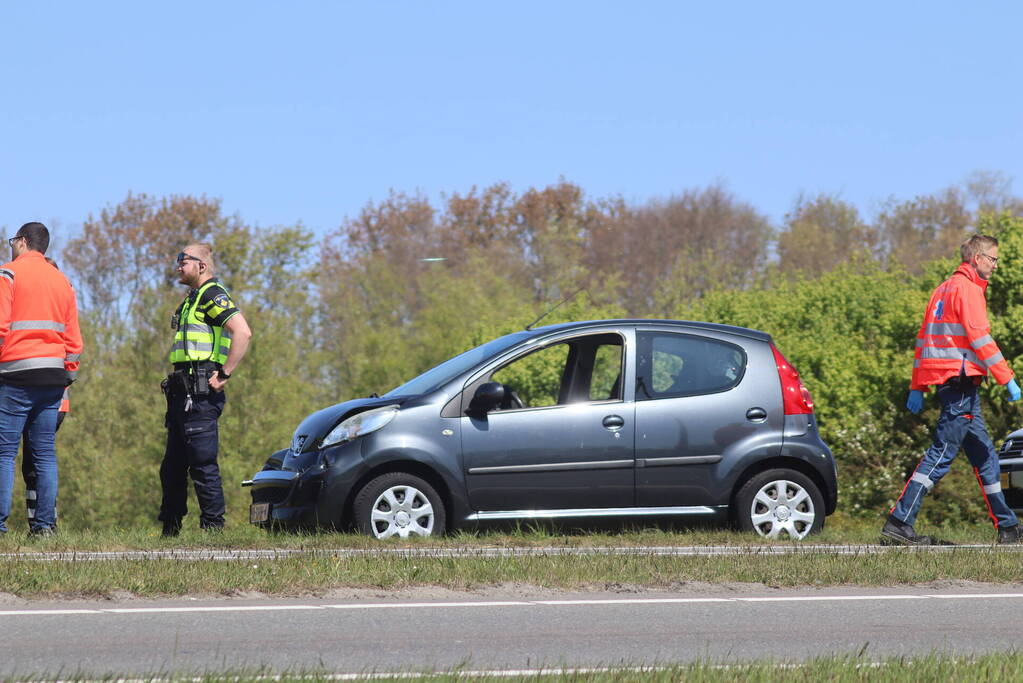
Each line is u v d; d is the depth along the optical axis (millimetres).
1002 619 18172
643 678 13258
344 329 140625
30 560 20312
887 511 66750
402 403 26750
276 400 121188
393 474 26359
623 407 27375
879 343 75062
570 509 27047
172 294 123875
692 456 27469
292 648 15242
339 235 167625
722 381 27938
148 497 121062
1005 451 32969
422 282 145500
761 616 18109
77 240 142625
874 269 103688
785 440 27875
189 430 26938
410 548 23844
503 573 20297
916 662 14164
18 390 25109
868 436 67438
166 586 18641
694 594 20016
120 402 121500
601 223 172125
